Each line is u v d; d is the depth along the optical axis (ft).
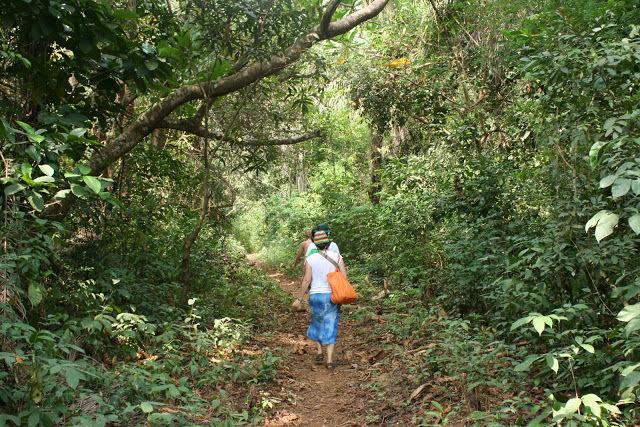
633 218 10.49
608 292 16.55
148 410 12.45
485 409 15.02
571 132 16.49
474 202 25.75
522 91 32.65
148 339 20.81
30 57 16.78
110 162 23.52
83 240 22.82
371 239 44.45
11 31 17.61
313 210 65.51
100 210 25.45
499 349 16.01
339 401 18.71
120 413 13.50
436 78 38.52
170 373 18.58
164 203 33.37
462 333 19.56
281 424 16.52
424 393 17.51
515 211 24.73
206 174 26.45
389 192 41.73
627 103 15.34
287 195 75.92
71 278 20.17
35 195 12.79
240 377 19.17
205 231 38.22
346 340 27.07
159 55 22.88
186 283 26.17
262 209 75.82
